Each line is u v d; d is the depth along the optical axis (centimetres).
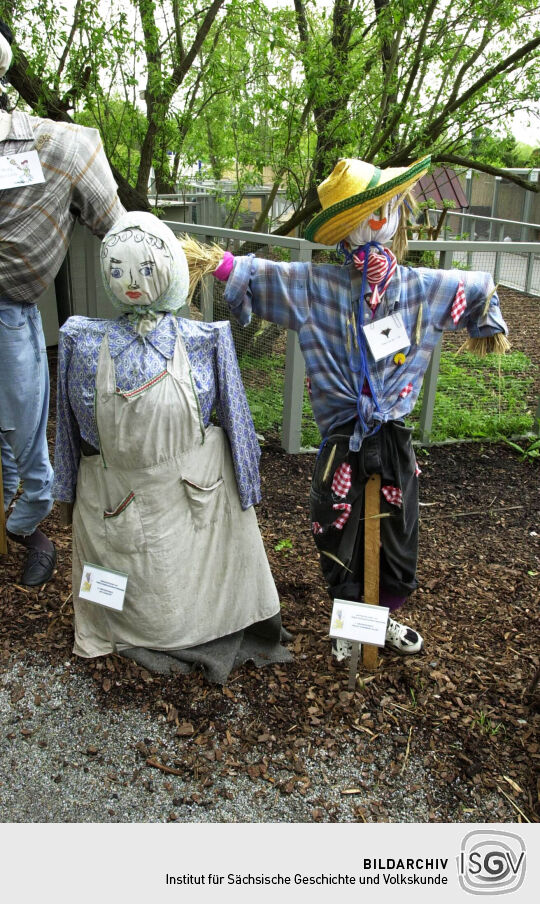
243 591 284
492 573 365
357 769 246
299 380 473
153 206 680
